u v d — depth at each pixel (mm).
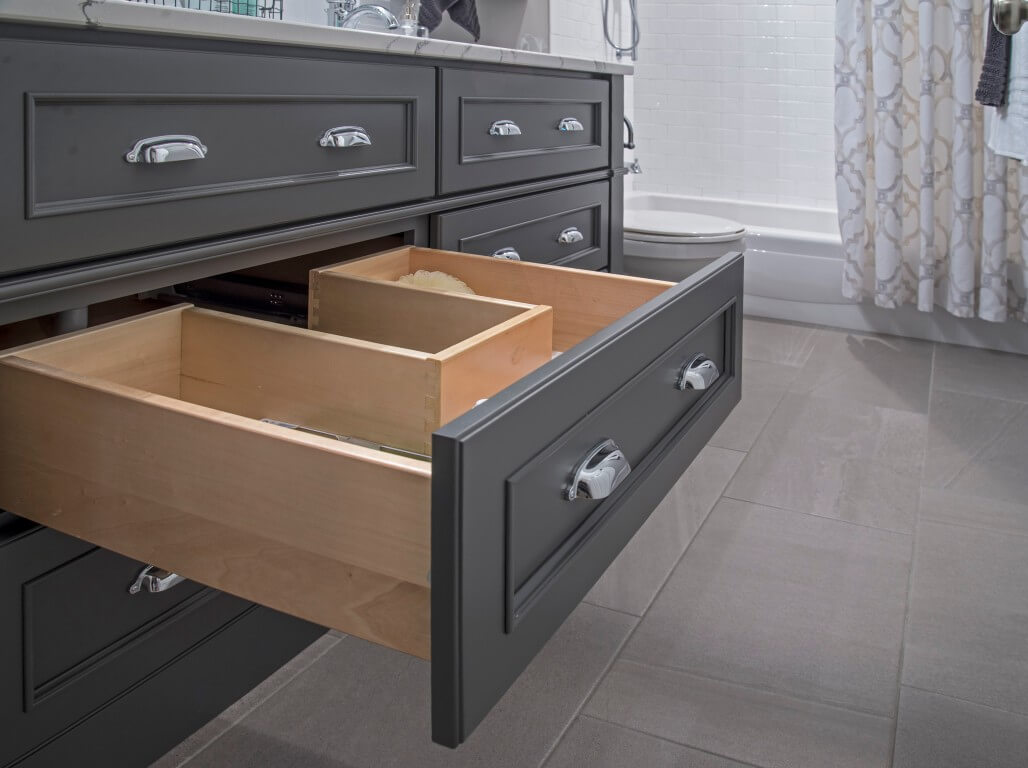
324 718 1255
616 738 1223
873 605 1548
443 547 624
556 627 781
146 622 1062
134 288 1059
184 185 1066
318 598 743
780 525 1829
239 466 752
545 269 1380
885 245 3035
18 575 910
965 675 1362
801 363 2893
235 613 1191
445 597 631
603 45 3760
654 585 1608
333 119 1287
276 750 1186
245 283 1639
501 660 694
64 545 950
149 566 1043
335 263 1468
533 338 1114
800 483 2021
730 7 3906
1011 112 2672
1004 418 2406
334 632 1478
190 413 764
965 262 2920
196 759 1163
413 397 972
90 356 1019
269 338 1060
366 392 1001
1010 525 1828
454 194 1601
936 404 2518
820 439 2271
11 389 890
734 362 1288
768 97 3918
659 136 4152
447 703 645
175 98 1030
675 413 1082
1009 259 2955
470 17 2359
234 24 1069
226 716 1254
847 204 3096
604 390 851
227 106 1111
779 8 3828
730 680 1350
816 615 1519
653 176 4203
